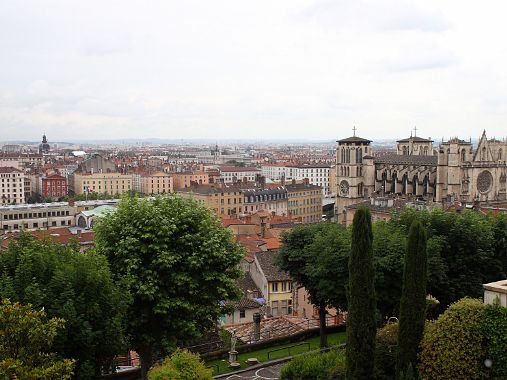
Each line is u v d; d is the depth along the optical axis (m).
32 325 35.62
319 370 49.75
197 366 42.53
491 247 67.44
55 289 45.31
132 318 55.12
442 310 66.44
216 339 72.88
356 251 44.88
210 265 59.31
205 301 59.47
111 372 60.25
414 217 71.12
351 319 44.91
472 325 41.62
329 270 62.75
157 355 60.12
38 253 47.84
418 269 44.06
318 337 72.19
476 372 40.88
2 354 34.81
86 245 132.00
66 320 42.72
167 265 55.06
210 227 61.06
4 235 140.88
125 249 56.12
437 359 41.81
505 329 40.72
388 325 52.94
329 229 71.69
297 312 101.88
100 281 47.12
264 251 112.56
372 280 44.91
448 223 67.81
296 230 72.94
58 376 35.53
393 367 47.19
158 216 58.03
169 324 56.81
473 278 65.75
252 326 77.25
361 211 44.97
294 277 71.88
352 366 44.75
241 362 61.00
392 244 62.12
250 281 109.62
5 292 43.47
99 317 46.44
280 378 52.00
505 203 174.75
